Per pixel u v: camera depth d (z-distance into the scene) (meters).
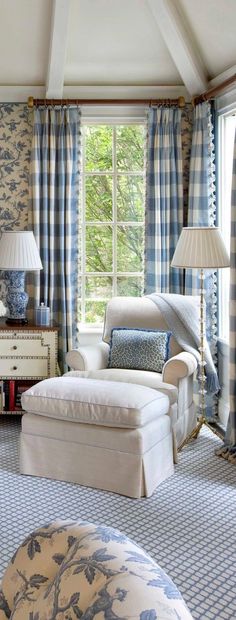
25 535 2.76
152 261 4.77
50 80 4.50
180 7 3.98
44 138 4.70
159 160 4.69
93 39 4.36
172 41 4.16
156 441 3.33
